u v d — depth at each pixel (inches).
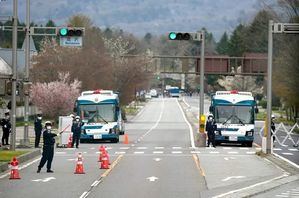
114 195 1528.1
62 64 6525.6
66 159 2573.8
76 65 6609.3
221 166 2322.8
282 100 7416.3
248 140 3526.1
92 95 3772.1
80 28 3011.8
